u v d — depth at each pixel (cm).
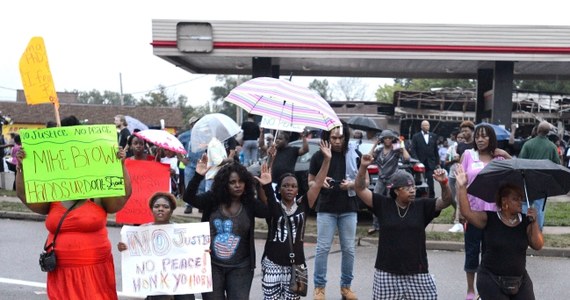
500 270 508
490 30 1791
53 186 495
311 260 934
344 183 679
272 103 546
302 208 571
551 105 2992
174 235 538
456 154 1027
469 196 645
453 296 743
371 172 1137
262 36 1797
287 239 560
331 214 694
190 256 537
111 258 520
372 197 561
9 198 1495
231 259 538
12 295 720
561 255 978
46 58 504
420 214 551
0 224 1209
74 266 495
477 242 688
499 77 1856
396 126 3120
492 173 514
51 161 496
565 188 519
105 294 510
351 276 709
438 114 3034
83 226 498
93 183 499
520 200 502
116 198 522
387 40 1800
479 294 525
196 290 536
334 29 1800
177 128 5503
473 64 2052
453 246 1015
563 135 2912
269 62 1856
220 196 539
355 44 1800
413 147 1337
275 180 905
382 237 556
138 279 536
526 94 3034
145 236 538
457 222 1109
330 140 697
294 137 1410
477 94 2197
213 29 1795
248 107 544
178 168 1518
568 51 1775
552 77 2355
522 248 507
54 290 502
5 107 5150
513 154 1510
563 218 1232
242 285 539
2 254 927
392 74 2359
